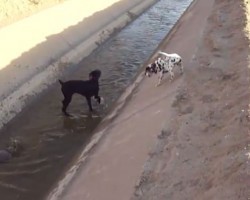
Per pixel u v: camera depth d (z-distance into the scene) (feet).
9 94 59.36
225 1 89.66
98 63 76.48
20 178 43.73
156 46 86.89
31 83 64.03
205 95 45.11
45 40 75.66
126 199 33.53
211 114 40.32
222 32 69.26
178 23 98.58
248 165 29.04
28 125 54.75
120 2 111.65
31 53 70.03
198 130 38.47
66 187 39.93
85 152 45.93
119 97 59.88
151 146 39.19
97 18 95.35
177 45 74.23
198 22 84.07
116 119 51.16
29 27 76.74
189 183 31.50
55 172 44.73
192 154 35.17
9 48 67.92
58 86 67.10
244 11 77.20
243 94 41.27
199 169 32.48
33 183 42.96
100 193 36.29
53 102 60.95
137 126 45.47
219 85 46.26
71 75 71.51
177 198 30.55
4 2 79.97
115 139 45.34
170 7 126.00
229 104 40.73
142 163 37.35
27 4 84.69
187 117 41.57
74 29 84.99
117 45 87.51
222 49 59.72
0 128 53.88
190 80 50.16
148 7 124.16
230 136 34.73
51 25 81.20
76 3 95.40
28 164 46.06
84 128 53.16
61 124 54.24
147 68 53.26
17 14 80.89
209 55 57.67
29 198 40.88
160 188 32.63
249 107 38.14
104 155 42.68
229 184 28.35
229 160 30.96
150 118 45.70
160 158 36.81
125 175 37.01
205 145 35.60
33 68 67.15
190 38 73.41
